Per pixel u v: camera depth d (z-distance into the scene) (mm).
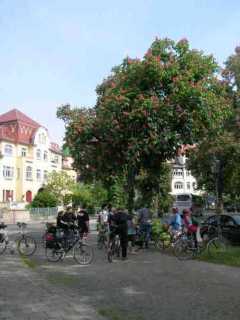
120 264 16031
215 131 24844
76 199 70875
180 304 9484
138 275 13422
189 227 17703
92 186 72812
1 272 13977
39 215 62906
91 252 16375
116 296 10320
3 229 20781
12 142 74000
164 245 20406
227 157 36656
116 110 22547
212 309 9039
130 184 25234
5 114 79625
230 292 10719
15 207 63906
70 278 12914
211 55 24219
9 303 9258
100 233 21516
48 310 8641
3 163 71625
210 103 22875
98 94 28359
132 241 19641
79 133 24953
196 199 55719
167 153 24484
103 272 14109
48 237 17125
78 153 25609
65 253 16938
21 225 21031
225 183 43656
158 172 26641
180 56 23766
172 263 16188
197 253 17625
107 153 24469
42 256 18672
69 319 7953
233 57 33875
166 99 22375
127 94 22781
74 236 17031
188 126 22625
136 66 23141
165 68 22625
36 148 79250
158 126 22344
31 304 9172
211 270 14312
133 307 9219
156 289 11148
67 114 26203
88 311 8656
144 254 19141
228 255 17391
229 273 13672
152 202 30406
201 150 35812
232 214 25594
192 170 40844
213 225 25391
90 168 26766
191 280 12438
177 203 53625
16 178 74688
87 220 21406
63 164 90938
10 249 19984
